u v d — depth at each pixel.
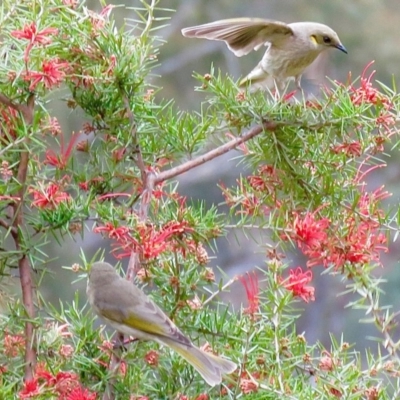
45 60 7.39
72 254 20.55
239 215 9.31
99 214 7.46
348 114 8.02
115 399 7.18
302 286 7.31
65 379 6.70
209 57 25.33
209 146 9.31
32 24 7.21
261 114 8.14
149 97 8.35
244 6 25.66
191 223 7.62
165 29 25.45
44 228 7.48
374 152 8.26
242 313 7.61
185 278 7.74
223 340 7.60
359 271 7.89
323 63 19.69
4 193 7.24
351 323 22.42
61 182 7.83
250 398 7.13
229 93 8.17
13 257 7.37
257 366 7.38
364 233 8.06
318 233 7.70
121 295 7.52
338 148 8.23
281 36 10.40
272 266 7.50
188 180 24.62
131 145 7.99
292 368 7.45
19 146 7.47
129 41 7.98
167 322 7.39
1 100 7.53
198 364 7.10
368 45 24.06
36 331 7.18
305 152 8.34
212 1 25.91
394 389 7.43
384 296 21.19
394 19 24.61
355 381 7.21
